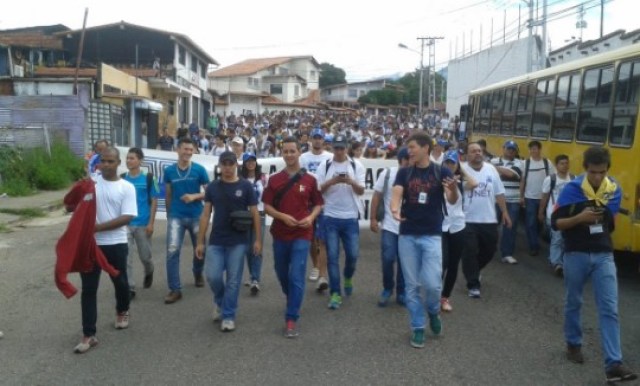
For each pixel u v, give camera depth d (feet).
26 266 30.99
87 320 19.42
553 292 26.71
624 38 84.53
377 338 20.68
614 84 29.19
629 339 20.92
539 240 37.19
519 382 17.15
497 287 27.55
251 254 25.77
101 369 17.99
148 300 25.13
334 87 302.66
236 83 228.02
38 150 62.95
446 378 17.37
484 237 26.23
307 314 23.34
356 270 30.55
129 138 92.53
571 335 18.53
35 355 19.11
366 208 37.14
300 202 21.21
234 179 21.42
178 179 25.26
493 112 52.31
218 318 22.34
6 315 23.11
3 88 84.12
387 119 169.78
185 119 144.15
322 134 29.40
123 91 101.04
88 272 19.22
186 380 17.17
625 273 30.63
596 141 30.99
